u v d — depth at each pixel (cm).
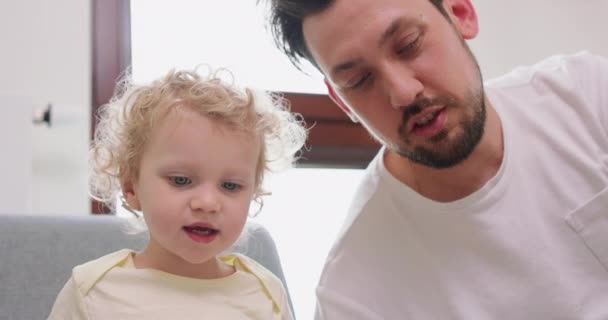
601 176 98
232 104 90
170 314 85
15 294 97
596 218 96
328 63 91
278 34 102
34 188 137
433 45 88
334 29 87
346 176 175
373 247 105
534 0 184
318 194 172
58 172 139
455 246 101
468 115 91
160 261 90
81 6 146
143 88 94
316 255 170
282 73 169
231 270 97
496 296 96
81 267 88
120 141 92
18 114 132
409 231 104
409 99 86
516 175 100
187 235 83
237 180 87
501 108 106
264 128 94
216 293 90
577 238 97
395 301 102
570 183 100
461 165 98
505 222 97
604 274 96
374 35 85
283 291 99
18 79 139
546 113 107
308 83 171
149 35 159
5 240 101
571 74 110
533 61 182
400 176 106
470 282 99
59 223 106
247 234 115
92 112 148
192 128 85
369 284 103
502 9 181
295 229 169
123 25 154
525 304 95
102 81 150
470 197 98
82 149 141
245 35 167
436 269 101
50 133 140
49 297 99
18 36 140
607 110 105
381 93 90
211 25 164
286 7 94
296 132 108
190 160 84
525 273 96
